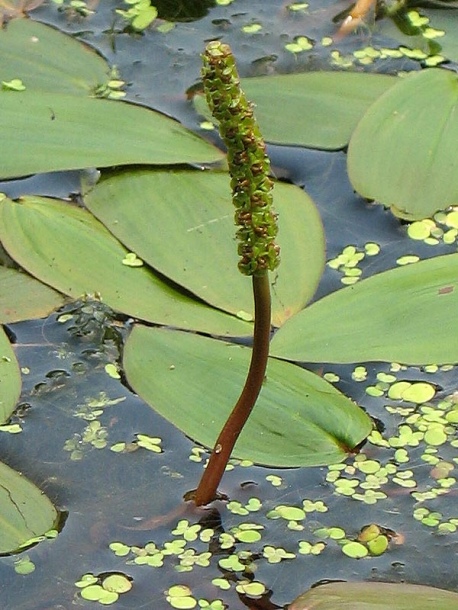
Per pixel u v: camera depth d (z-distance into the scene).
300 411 0.70
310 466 0.69
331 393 0.71
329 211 0.77
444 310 0.72
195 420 0.70
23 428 0.71
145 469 0.70
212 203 0.76
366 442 0.71
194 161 0.77
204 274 0.74
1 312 0.73
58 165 0.77
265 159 0.63
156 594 0.67
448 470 0.70
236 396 0.70
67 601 0.67
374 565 0.68
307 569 0.68
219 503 0.69
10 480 0.69
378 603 0.66
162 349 0.71
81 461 0.70
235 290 0.74
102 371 0.72
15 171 0.77
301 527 0.69
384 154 0.78
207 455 0.70
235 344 0.72
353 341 0.72
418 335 0.72
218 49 0.62
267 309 0.66
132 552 0.68
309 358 0.71
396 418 0.71
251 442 0.70
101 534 0.68
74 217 0.76
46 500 0.68
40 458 0.70
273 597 0.67
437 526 0.69
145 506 0.69
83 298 0.74
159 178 0.77
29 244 0.75
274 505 0.69
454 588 0.67
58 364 0.73
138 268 0.74
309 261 0.75
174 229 0.75
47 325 0.74
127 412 0.71
